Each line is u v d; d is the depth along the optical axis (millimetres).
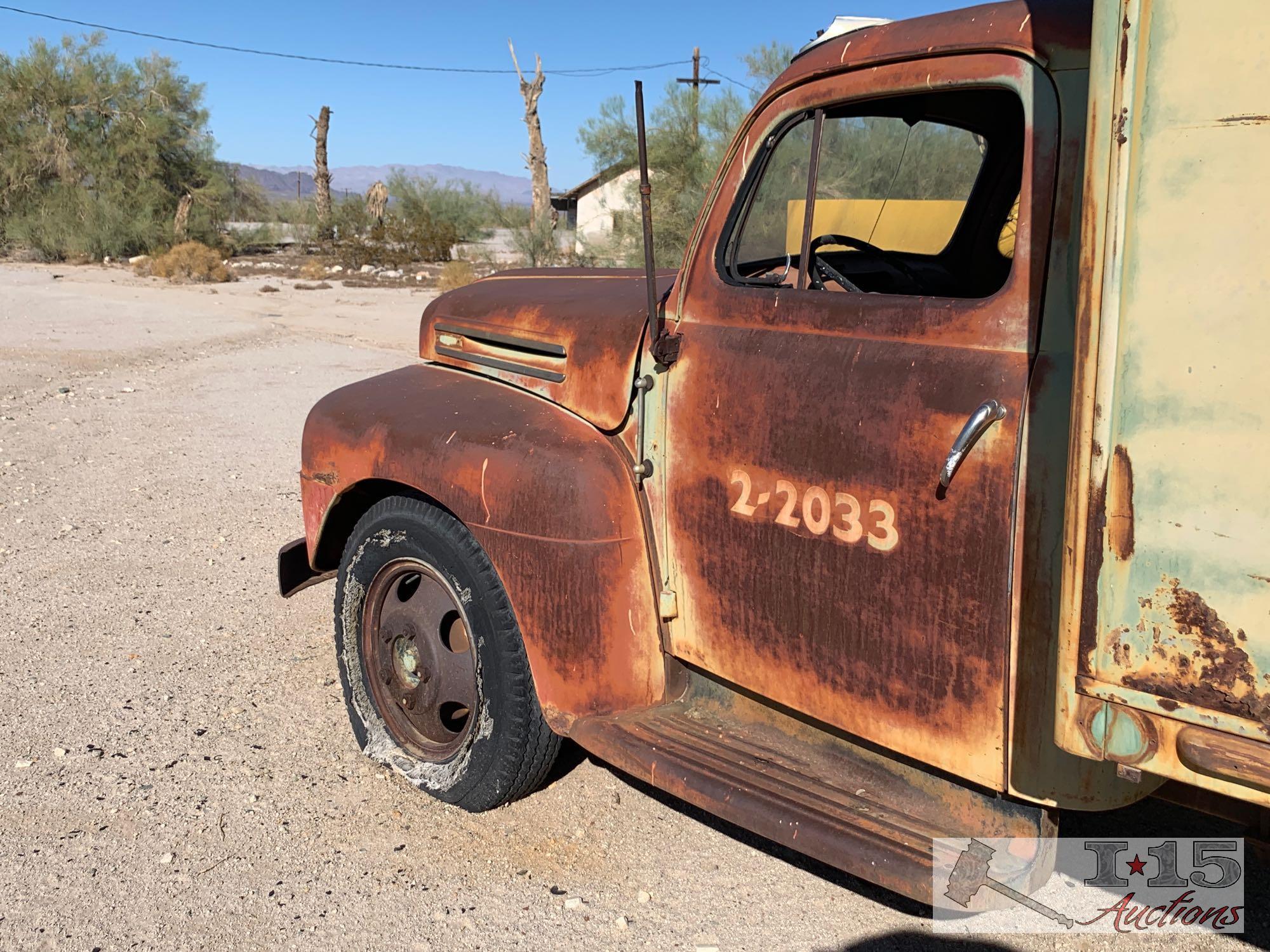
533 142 34250
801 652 2547
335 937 2736
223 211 36438
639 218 19203
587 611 2871
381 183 38688
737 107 17312
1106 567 1805
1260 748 1660
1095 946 2707
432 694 3377
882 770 2561
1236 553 1662
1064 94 2084
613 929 2779
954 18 2309
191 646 4598
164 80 35406
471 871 3029
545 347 3184
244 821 3262
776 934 2764
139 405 9945
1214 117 1633
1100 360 1780
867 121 2596
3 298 19203
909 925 2805
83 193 32500
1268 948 2686
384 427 3387
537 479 2910
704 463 2707
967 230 2852
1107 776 2150
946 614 2232
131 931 2750
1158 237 1700
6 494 6875
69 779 3480
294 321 17312
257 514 6598
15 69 34094
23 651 4496
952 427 2182
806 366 2467
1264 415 1621
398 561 3393
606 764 3662
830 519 2418
